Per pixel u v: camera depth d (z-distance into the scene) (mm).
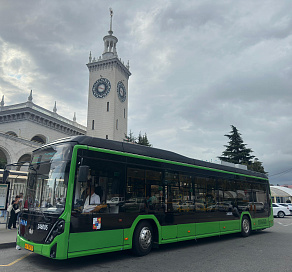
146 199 8086
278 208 27547
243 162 45625
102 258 7586
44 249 6035
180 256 7906
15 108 40375
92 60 55219
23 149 30219
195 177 10023
